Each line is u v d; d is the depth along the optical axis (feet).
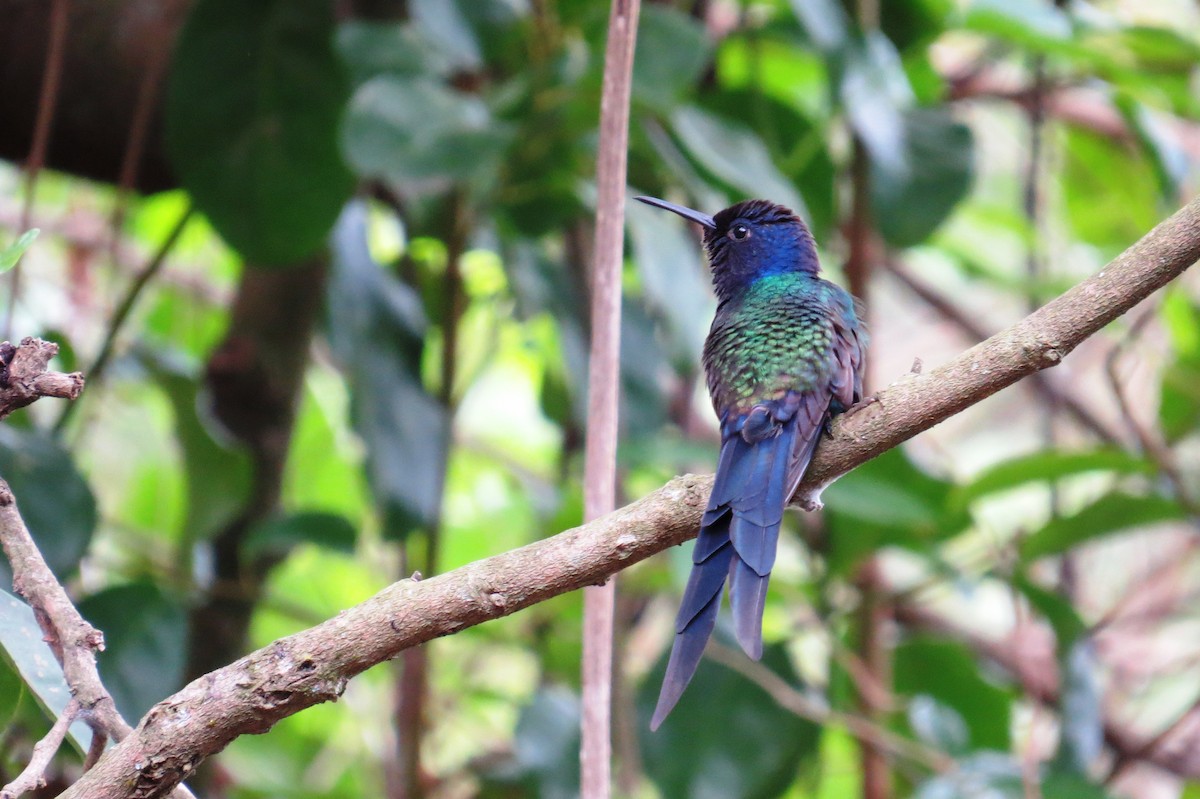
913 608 37.58
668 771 28.37
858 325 22.44
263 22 27.76
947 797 26.43
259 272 31.78
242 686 13.10
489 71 31.22
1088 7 33.35
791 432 18.61
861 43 28.68
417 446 29.04
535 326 35.86
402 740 30.78
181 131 27.68
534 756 28.04
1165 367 35.68
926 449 38.32
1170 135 35.78
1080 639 30.22
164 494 38.73
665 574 29.71
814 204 32.45
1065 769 29.17
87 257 37.27
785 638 29.66
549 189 27.35
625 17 19.03
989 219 38.22
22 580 14.26
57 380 13.47
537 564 14.01
